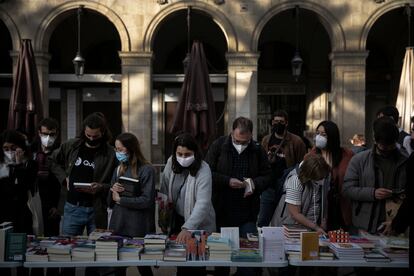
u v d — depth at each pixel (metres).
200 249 4.60
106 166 5.75
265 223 6.80
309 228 5.11
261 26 12.87
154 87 16.56
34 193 5.75
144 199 5.12
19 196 5.47
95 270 5.32
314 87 16.94
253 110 12.82
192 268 5.20
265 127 17.28
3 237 4.52
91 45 16.89
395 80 16.62
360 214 5.28
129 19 12.94
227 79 13.91
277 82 17.25
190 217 4.96
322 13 12.84
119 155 5.27
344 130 12.82
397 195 5.07
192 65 9.25
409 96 11.25
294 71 13.35
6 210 5.41
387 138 4.98
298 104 17.28
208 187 5.12
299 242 4.79
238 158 5.60
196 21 16.08
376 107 17.19
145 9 12.93
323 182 5.26
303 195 5.23
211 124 9.13
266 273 6.58
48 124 6.07
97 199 5.66
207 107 9.09
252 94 12.80
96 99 16.39
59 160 5.99
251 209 5.62
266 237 4.56
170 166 5.38
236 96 12.85
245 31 12.88
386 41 16.73
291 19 15.83
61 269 5.59
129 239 5.04
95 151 5.79
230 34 12.89
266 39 17.00
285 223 5.37
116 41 16.94
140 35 12.93
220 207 5.61
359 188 5.17
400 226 4.57
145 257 4.55
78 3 12.91
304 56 17.14
